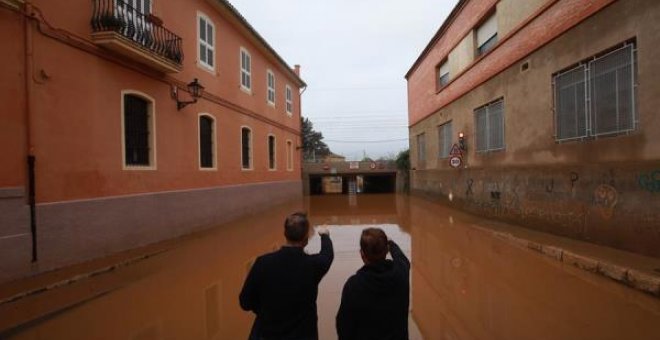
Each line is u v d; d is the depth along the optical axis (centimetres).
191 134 1377
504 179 1391
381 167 3456
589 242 951
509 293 679
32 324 564
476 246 1073
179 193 1282
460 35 1848
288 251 295
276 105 2395
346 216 1927
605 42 905
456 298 665
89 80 930
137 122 1123
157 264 916
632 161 827
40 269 787
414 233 1350
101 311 616
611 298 624
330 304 632
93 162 933
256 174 2011
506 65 1361
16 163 760
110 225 970
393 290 258
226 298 680
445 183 2106
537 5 1173
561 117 1077
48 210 809
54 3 845
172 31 1279
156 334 531
